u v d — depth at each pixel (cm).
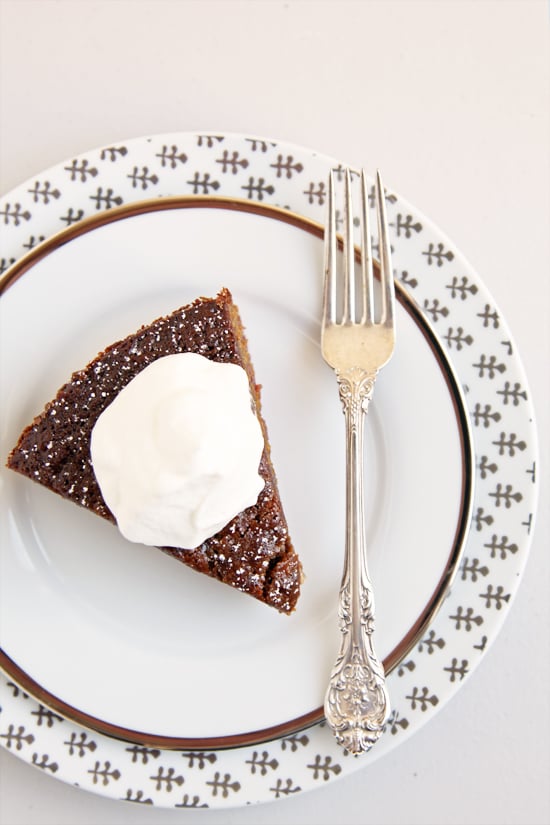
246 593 45
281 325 46
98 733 44
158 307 46
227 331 45
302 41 49
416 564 45
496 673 47
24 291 46
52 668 45
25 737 44
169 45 49
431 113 49
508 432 45
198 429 41
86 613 45
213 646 45
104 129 49
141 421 42
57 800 46
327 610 45
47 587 45
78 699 44
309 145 49
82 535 46
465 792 46
